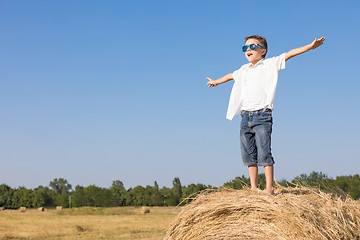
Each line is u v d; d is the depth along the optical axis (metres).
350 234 3.51
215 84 5.62
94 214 43.50
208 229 4.24
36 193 85.62
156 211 49.56
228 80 5.47
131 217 35.59
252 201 3.99
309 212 3.65
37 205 84.31
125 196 83.12
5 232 19.42
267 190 4.45
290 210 3.69
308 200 3.89
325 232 3.46
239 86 5.20
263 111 4.73
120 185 104.50
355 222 3.72
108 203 81.88
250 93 4.89
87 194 82.81
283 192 4.70
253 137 4.84
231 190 4.49
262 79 4.88
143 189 83.50
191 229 4.39
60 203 84.06
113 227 22.72
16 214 44.00
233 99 5.20
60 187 123.06
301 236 3.53
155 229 21.25
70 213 44.94
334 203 4.01
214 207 4.21
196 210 4.38
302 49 4.70
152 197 80.81
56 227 22.84
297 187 5.01
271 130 4.72
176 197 78.50
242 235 3.96
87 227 22.75
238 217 4.04
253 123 4.76
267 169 4.55
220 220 4.17
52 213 47.25
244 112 4.89
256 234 3.86
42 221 30.06
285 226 3.66
